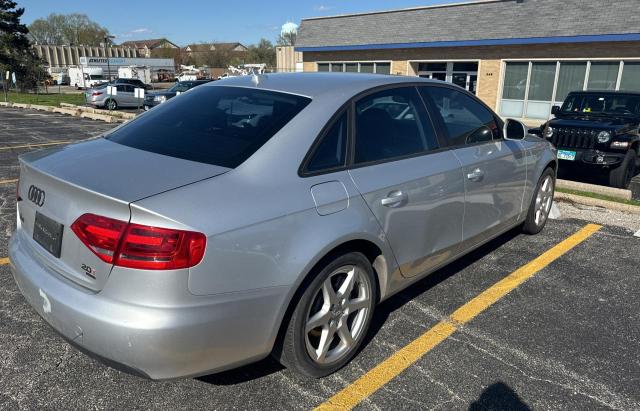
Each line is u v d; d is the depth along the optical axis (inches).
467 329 129.6
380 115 119.7
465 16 825.5
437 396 103.7
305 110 106.8
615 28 666.2
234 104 115.3
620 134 304.3
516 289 152.6
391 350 119.7
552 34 721.0
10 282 149.0
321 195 98.7
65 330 86.7
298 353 99.1
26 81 1579.7
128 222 80.0
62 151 108.2
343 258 103.0
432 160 128.0
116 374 108.3
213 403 99.9
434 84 140.6
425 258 128.7
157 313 79.4
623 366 114.8
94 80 1924.2
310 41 1046.4
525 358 117.3
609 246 189.8
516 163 165.5
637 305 143.7
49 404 98.3
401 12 910.4
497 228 163.0
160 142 106.0
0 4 1663.4
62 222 89.6
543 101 765.3
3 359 112.1
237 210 86.0
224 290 84.3
